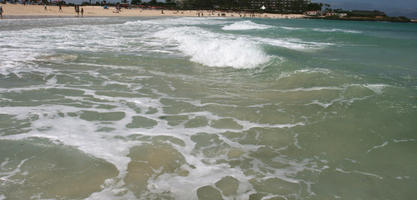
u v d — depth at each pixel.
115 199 2.30
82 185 2.47
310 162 3.03
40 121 3.85
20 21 26.62
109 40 13.21
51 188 2.41
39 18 32.97
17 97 4.84
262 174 2.78
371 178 2.75
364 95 5.20
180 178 2.65
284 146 3.36
